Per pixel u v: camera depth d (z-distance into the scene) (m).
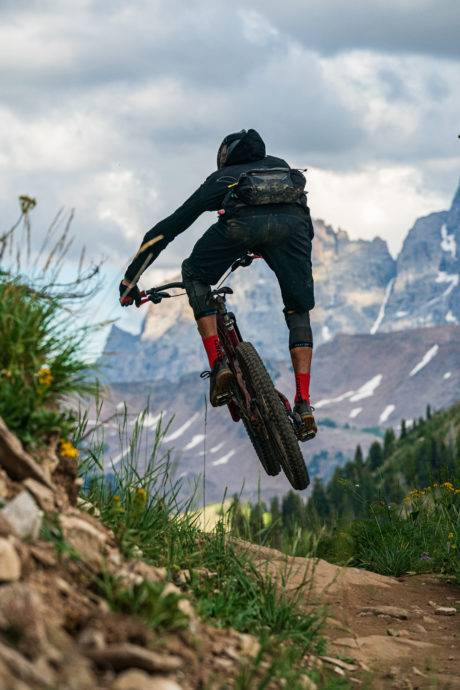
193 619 5.29
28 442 5.23
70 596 4.61
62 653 3.97
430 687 6.00
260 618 6.31
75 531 5.18
